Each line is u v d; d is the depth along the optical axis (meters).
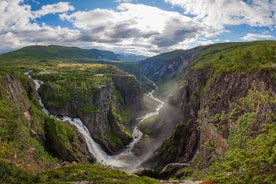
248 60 113.38
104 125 161.12
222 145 85.75
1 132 78.25
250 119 72.19
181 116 161.75
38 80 175.62
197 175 82.81
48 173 54.56
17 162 67.31
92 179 52.06
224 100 105.38
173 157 128.12
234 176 35.72
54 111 143.62
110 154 149.12
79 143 127.50
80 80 176.12
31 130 100.44
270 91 83.00
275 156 31.73
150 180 54.56
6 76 114.12
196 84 156.62
